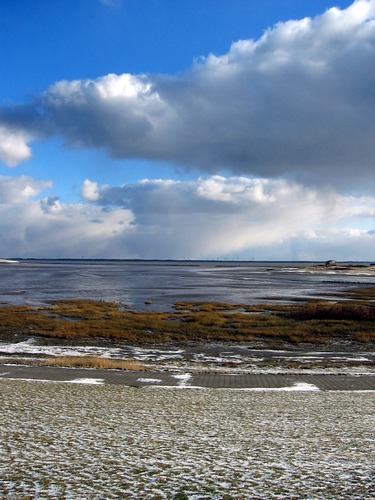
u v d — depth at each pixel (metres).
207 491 8.48
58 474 9.24
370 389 20.06
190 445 11.49
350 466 9.98
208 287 101.75
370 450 11.28
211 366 26.78
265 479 9.13
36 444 11.33
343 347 34.56
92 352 31.64
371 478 9.25
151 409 15.55
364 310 48.75
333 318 48.19
